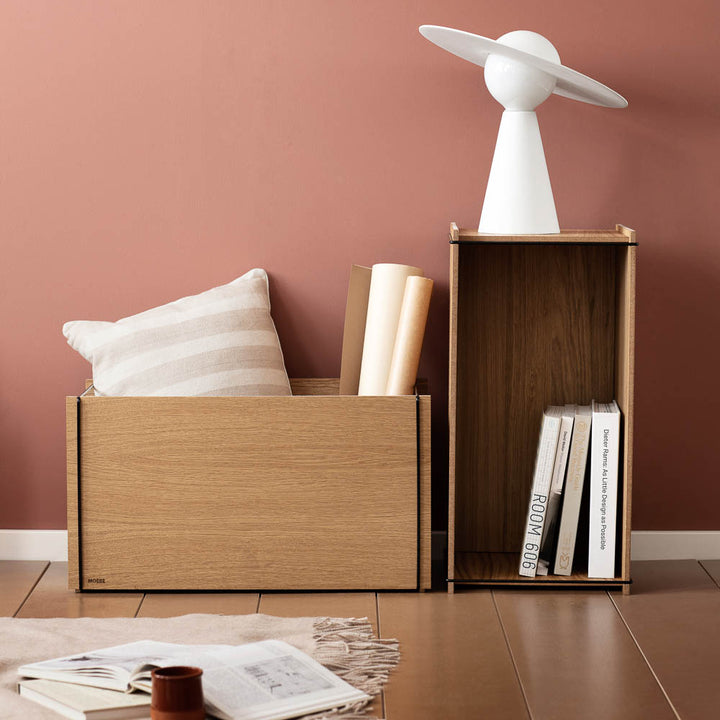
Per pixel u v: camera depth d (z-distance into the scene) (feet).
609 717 5.56
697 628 6.80
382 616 6.99
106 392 7.59
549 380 8.15
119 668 5.59
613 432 7.35
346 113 8.05
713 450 8.30
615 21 7.91
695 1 7.88
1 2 7.97
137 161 8.12
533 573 7.54
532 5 7.93
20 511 8.39
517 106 7.38
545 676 6.06
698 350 8.21
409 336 7.55
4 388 8.34
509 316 8.11
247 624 6.73
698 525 8.35
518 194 7.38
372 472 7.30
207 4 7.96
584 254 8.02
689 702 5.74
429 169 8.09
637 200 8.08
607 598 7.36
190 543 7.36
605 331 8.08
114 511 7.35
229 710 5.33
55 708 5.42
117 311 8.28
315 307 8.27
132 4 7.97
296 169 8.12
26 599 7.36
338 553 7.38
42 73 8.04
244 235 8.20
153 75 8.04
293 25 7.97
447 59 7.97
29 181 8.14
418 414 7.26
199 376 7.57
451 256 7.25
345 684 5.78
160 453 7.29
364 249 8.20
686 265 8.13
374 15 7.96
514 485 8.26
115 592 7.47
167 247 8.21
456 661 6.26
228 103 8.05
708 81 7.95
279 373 7.84
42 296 8.25
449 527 7.41
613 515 7.41
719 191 8.04
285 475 7.30
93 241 8.20
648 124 8.00
